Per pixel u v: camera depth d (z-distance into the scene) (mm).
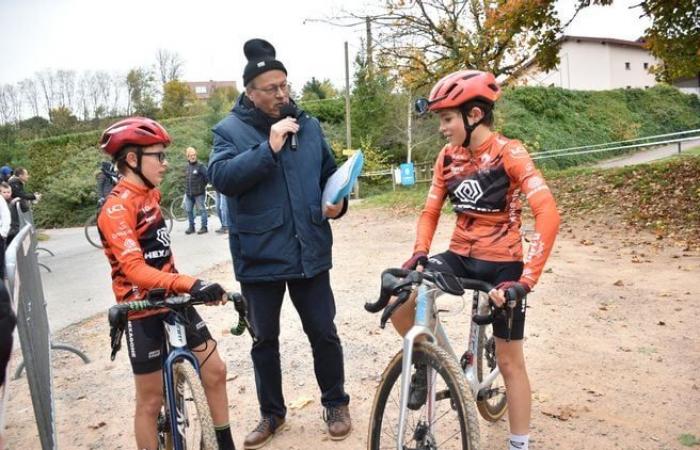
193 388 2262
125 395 4051
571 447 2990
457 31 15781
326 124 31547
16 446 3469
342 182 2980
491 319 2219
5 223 6262
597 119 34312
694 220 8805
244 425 3471
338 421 3244
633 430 3139
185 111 41031
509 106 30047
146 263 2484
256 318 3170
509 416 2580
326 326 3199
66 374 4500
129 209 2432
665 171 11727
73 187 27922
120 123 2455
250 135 3051
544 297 5754
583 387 3689
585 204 10945
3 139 30578
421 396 2318
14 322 1468
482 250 2555
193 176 12812
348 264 7969
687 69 12250
